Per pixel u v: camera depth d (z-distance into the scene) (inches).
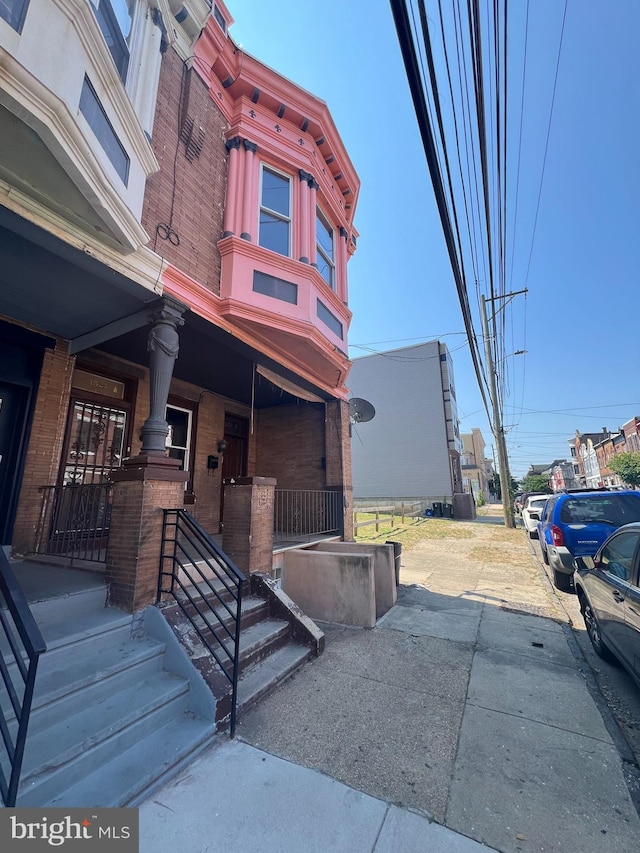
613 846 80.5
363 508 882.8
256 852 78.4
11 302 177.8
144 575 140.9
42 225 129.6
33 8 96.0
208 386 317.4
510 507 671.8
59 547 199.8
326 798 92.4
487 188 182.7
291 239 255.6
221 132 234.2
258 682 140.2
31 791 81.4
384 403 999.0
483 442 2215.8
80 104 113.4
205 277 207.3
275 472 370.6
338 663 165.0
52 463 202.4
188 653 128.9
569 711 130.2
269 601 185.2
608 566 160.4
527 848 80.0
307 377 295.0
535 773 101.6
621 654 138.9
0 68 86.4
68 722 100.4
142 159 157.9
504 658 170.7
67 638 115.8
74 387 229.8
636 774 101.3
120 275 157.8
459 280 235.0
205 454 319.6
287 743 112.9
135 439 259.4
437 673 156.4
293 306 234.7
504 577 324.2
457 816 87.9
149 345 176.4
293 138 263.9
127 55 163.5
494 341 541.3
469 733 118.3
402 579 317.1
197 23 210.7
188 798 91.4
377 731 119.1
